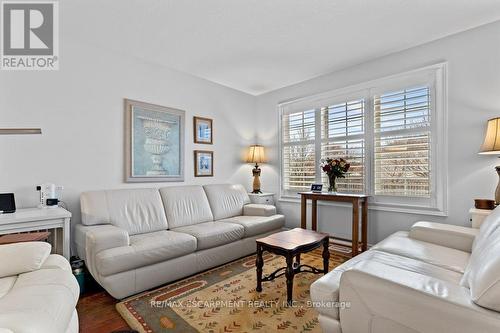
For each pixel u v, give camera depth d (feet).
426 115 9.30
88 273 7.59
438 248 6.43
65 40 8.63
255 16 7.61
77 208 8.84
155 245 7.39
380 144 10.41
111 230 7.21
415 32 8.54
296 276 8.25
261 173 15.02
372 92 10.68
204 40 9.00
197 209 10.84
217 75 12.26
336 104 11.83
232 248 9.64
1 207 7.13
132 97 10.21
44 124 8.25
